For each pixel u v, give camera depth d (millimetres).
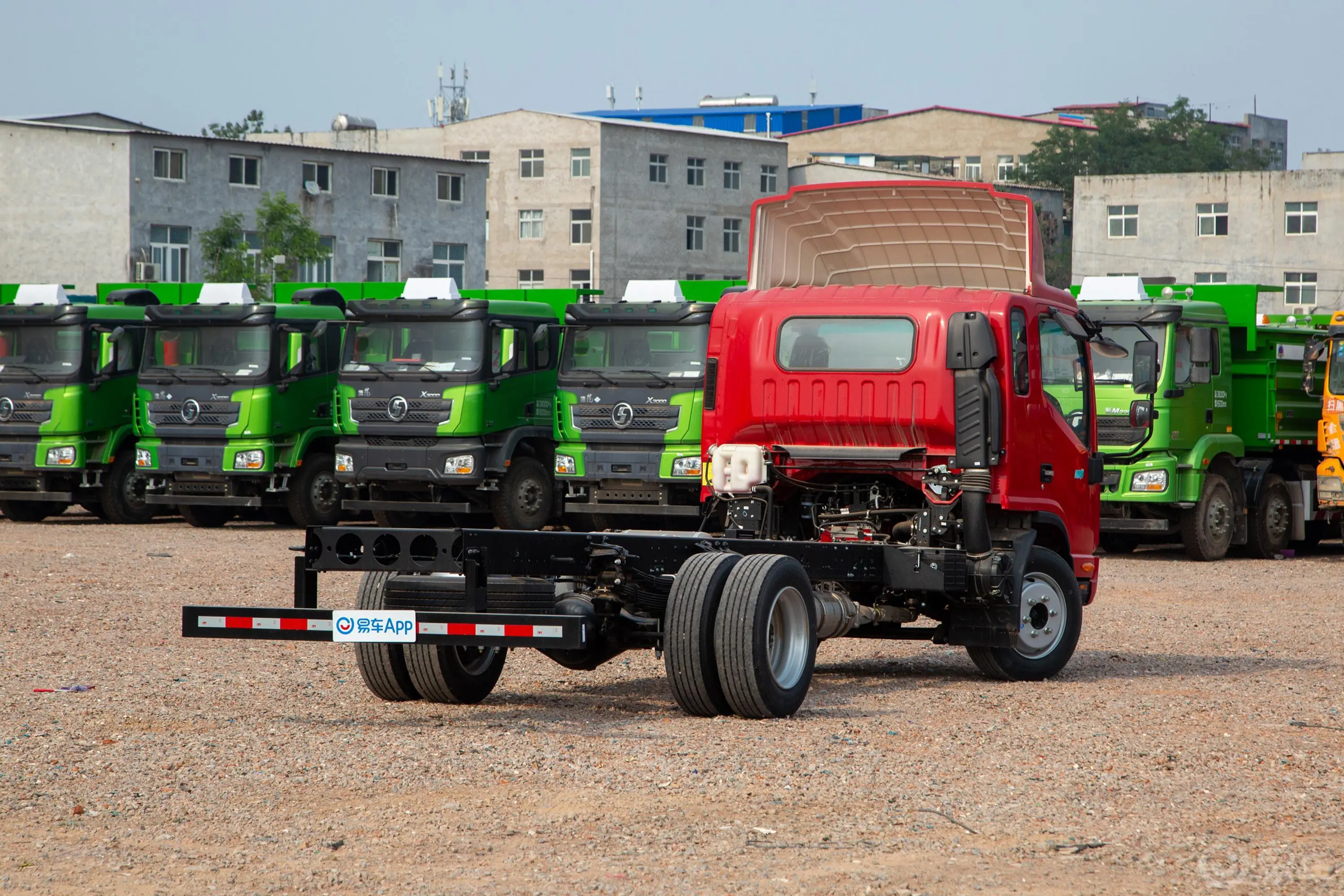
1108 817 7984
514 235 87500
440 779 8633
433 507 25438
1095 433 13461
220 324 27047
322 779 8609
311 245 64812
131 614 15805
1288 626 16359
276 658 13133
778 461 12438
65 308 27922
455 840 7398
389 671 10906
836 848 7320
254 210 67938
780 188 92812
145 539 25344
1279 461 25156
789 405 12250
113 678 11922
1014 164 111875
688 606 10367
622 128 85875
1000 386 12047
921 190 12570
